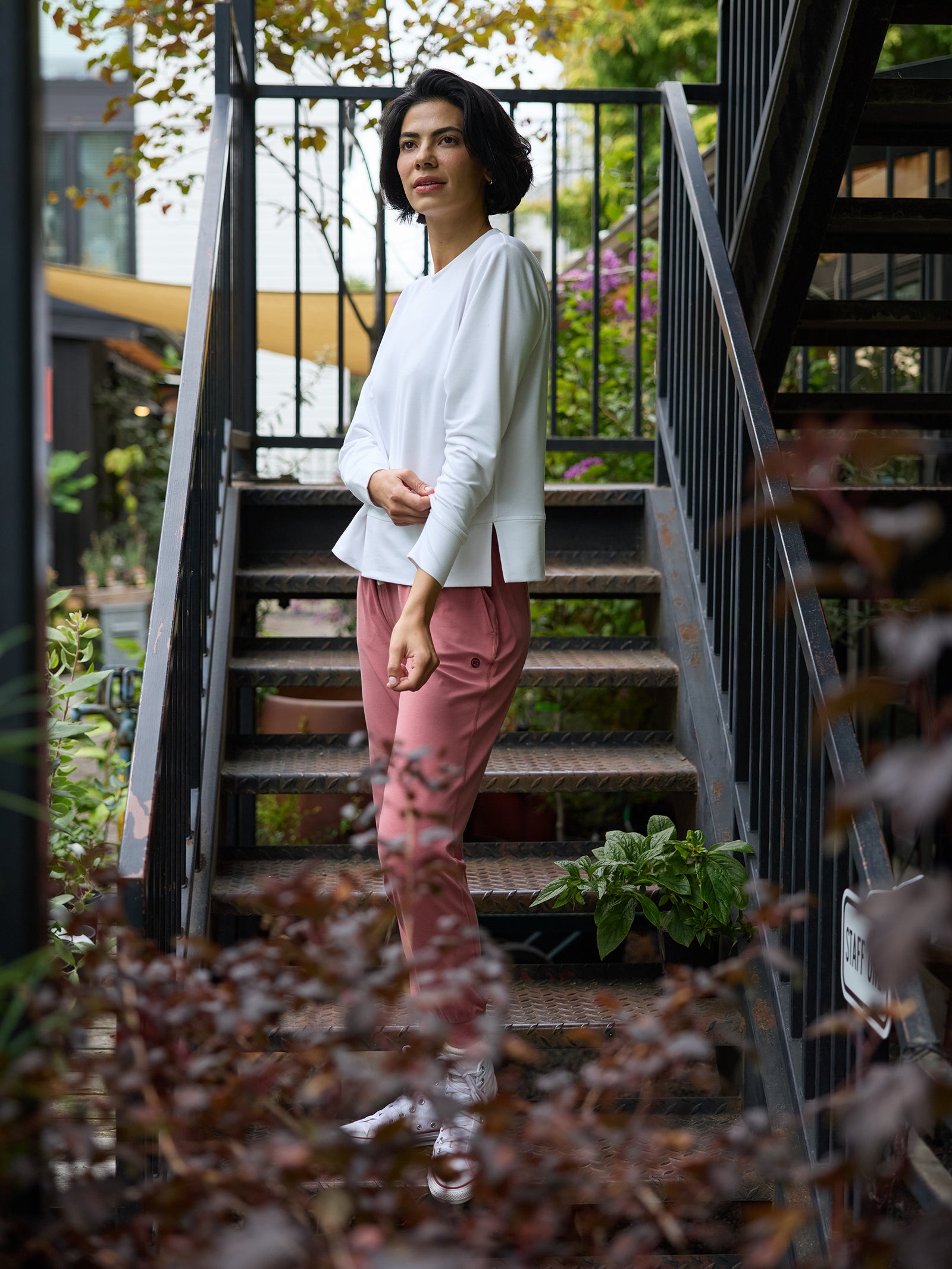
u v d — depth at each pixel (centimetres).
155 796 163
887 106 263
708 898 205
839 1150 170
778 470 92
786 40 257
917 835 350
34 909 107
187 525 211
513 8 446
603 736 279
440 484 181
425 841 113
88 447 1020
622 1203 95
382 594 203
